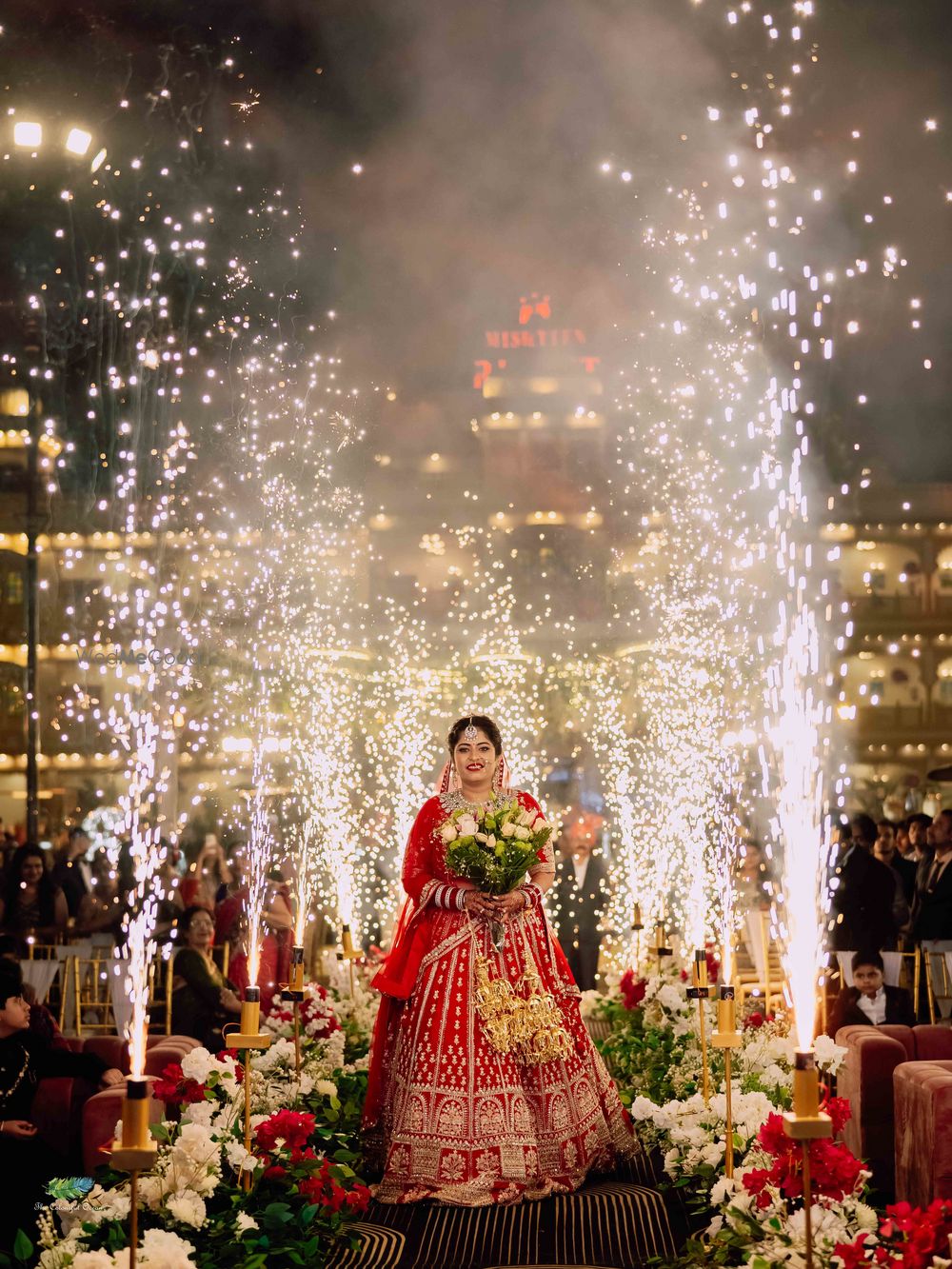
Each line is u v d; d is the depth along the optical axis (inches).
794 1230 171.5
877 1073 246.1
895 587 1051.9
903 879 497.7
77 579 762.8
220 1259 182.7
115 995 332.8
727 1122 213.0
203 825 652.1
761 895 428.5
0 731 858.8
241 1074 235.8
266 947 352.8
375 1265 198.5
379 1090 251.6
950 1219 159.8
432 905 251.1
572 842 524.7
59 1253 168.4
